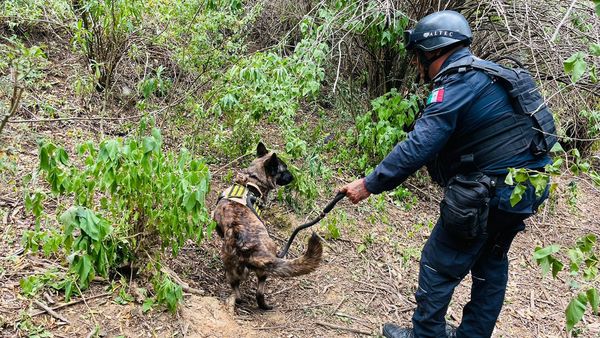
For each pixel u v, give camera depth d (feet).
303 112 21.75
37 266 10.46
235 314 11.18
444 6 16.84
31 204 9.30
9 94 15.53
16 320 9.00
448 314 13.08
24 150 14.42
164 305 10.16
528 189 9.25
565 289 15.55
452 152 9.52
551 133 9.42
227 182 15.99
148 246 10.65
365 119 17.85
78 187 9.25
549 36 13.74
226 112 16.42
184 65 17.39
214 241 13.52
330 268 13.92
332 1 17.21
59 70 18.84
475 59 9.39
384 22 15.24
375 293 13.29
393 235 16.26
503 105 9.16
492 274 10.47
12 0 18.52
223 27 19.20
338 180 18.13
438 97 9.01
